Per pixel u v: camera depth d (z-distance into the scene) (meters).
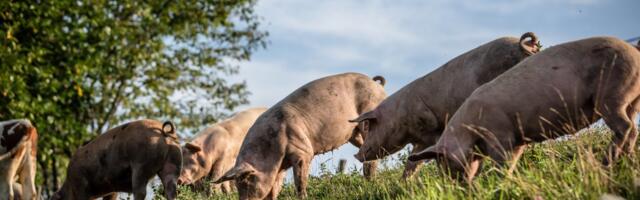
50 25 30.55
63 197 15.64
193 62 36.88
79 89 30.78
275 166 15.72
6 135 15.90
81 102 32.38
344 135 16.52
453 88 13.70
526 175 10.60
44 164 31.61
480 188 10.32
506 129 11.02
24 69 29.50
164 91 35.81
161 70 35.69
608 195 9.13
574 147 12.06
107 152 14.96
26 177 16.02
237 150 22.06
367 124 15.08
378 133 14.48
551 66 10.94
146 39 34.78
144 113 35.38
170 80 36.50
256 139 15.86
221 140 21.55
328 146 16.44
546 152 12.31
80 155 15.34
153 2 35.34
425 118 14.02
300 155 15.76
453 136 11.34
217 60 37.66
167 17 35.31
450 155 11.23
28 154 16.05
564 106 10.81
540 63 11.06
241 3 36.94
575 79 10.77
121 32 32.66
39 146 29.61
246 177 15.48
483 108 11.14
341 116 16.41
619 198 9.07
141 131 14.69
